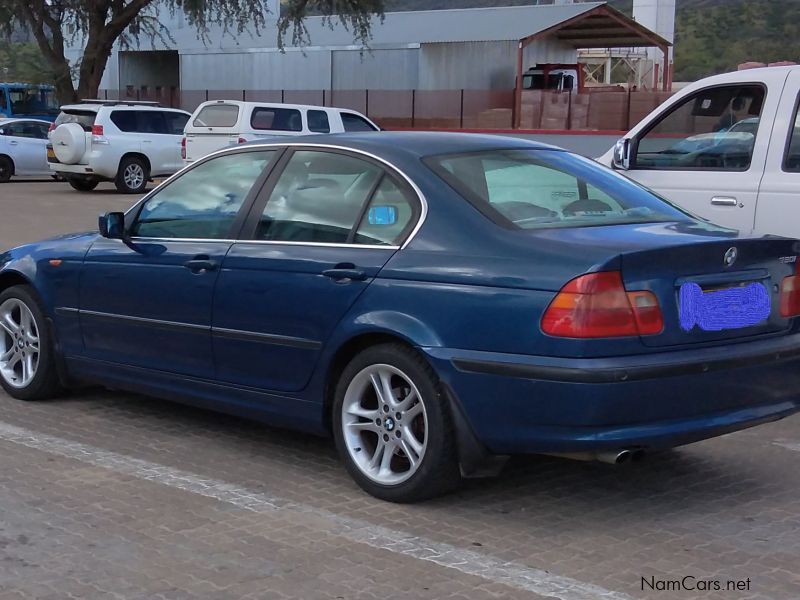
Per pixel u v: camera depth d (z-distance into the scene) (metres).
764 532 4.75
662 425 4.54
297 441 6.14
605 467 5.69
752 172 7.52
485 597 4.04
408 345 4.88
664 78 39.00
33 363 6.89
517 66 36.66
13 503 5.05
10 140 27.80
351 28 40.50
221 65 42.75
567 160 5.67
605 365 4.37
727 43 85.38
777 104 7.48
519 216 4.93
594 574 4.26
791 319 5.07
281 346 5.37
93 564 4.34
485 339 4.59
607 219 5.14
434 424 4.77
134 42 45.31
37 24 35.53
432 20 39.72
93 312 6.37
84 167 24.72
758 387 4.82
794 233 7.29
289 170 5.65
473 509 5.01
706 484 5.43
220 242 5.75
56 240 6.88
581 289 4.39
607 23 36.34
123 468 5.61
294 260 5.32
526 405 4.50
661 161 8.05
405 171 5.16
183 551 4.48
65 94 35.53
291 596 4.04
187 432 6.31
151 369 6.11
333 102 37.56
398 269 4.92
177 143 25.86
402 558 4.41
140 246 6.13
